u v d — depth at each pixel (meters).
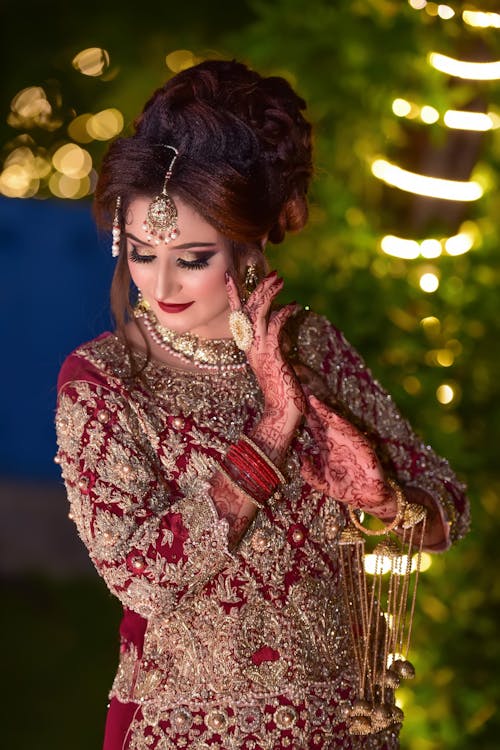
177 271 2.45
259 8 4.57
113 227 2.46
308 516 2.54
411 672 2.63
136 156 2.40
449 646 4.31
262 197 2.46
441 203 4.22
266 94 2.56
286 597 2.51
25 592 7.57
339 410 2.79
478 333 4.27
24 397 9.97
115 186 2.41
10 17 9.59
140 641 2.53
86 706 6.06
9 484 9.64
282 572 2.50
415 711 4.26
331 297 4.26
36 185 10.05
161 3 9.33
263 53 4.51
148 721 2.48
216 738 2.45
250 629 2.47
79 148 9.59
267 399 2.44
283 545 2.50
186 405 2.52
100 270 10.02
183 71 2.57
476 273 4.24
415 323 4.27
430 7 4.15
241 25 9.27
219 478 2.41
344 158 4.42
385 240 4.21
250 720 2.45
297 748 2.48
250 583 2.47
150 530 2.38
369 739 2.63
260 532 2.48
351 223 4.25
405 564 2.76
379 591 2.68
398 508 2.57
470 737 4.31
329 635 2.55
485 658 4.34
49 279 9.98
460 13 4.08
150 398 2.51
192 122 2.42
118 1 9.41
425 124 4.18
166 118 2.44
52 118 9.68
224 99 2.51
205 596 2.45
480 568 4.35
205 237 2.42
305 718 2.49
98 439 2.43
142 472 2.43
